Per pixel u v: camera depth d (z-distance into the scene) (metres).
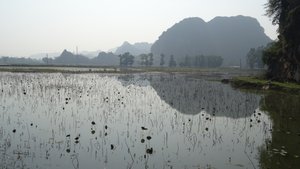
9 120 16.95
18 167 10.00
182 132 15.19
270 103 26.09
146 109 21.58
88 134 14.34
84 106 21.95
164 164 10.68
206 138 14.15
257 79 47.91
